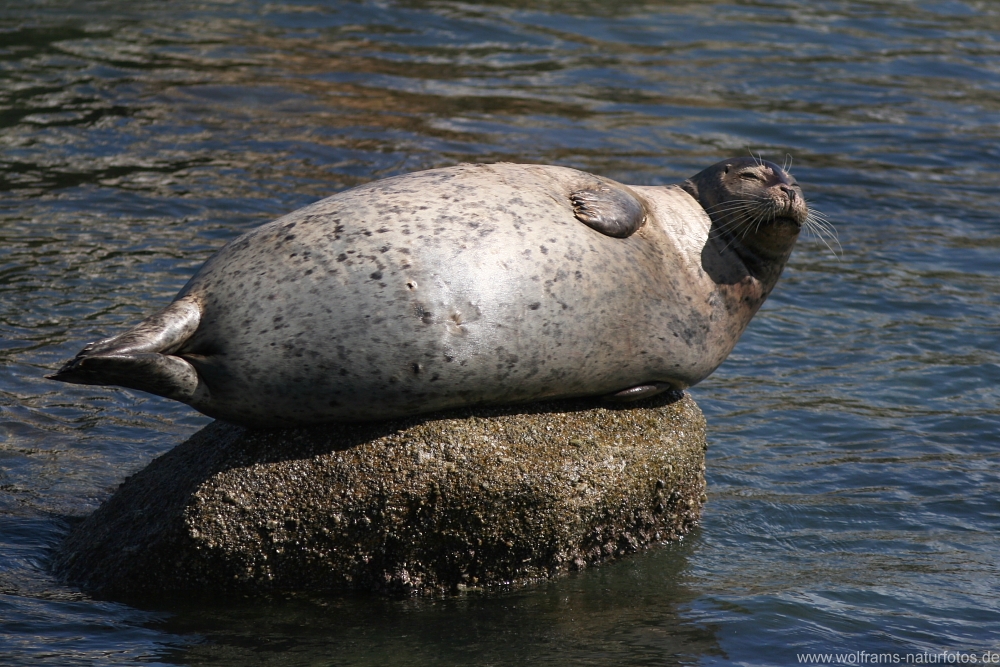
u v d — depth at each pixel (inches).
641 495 900.6
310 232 830.5
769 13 3137.3
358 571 828.0
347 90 2250.2
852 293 1529.3
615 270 881.5
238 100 2132.1
